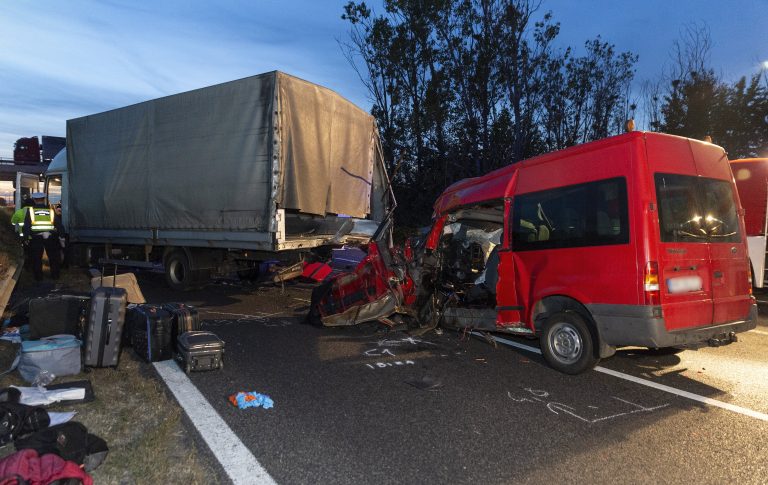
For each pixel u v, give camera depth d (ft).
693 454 11.19
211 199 27.89
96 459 10.18
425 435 12.08
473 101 76.79
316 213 28.27
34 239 33.12
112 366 16.57
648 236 14.69
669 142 16.01
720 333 16.28
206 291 34.09
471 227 24.56
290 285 36.19
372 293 22.00
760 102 66.80
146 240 32.17
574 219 16.61
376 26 76.84
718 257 16.60
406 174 80.64
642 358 18.81
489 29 74.49
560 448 11.46
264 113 25.68
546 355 17.39
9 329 20.07
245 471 10.25
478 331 21.42
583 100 82.17
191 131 28.73
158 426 12.10
